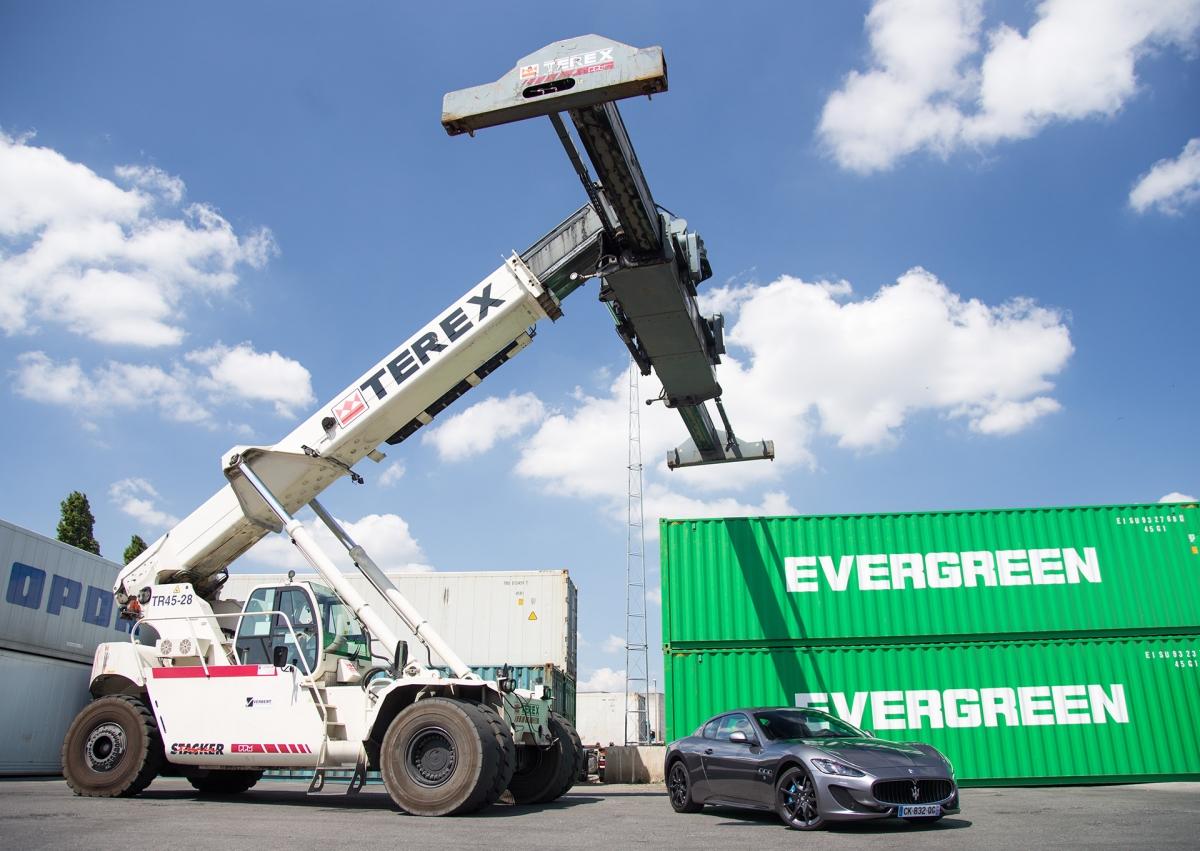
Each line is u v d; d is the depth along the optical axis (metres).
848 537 14.29
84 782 9.67
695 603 14.10
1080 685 13.34
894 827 7.36
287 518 9.70
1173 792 11.57
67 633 17.50
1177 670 13.35
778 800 7.60
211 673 9.60
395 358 10.10
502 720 8.81
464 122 7.48
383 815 8.31
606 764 20.50
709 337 11.24
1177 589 13.67
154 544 10.52
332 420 10.13
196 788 11.45
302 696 9.20
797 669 13.66
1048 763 13.05
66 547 17.53
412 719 8.52
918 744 8.03
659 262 9.05
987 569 13.93
